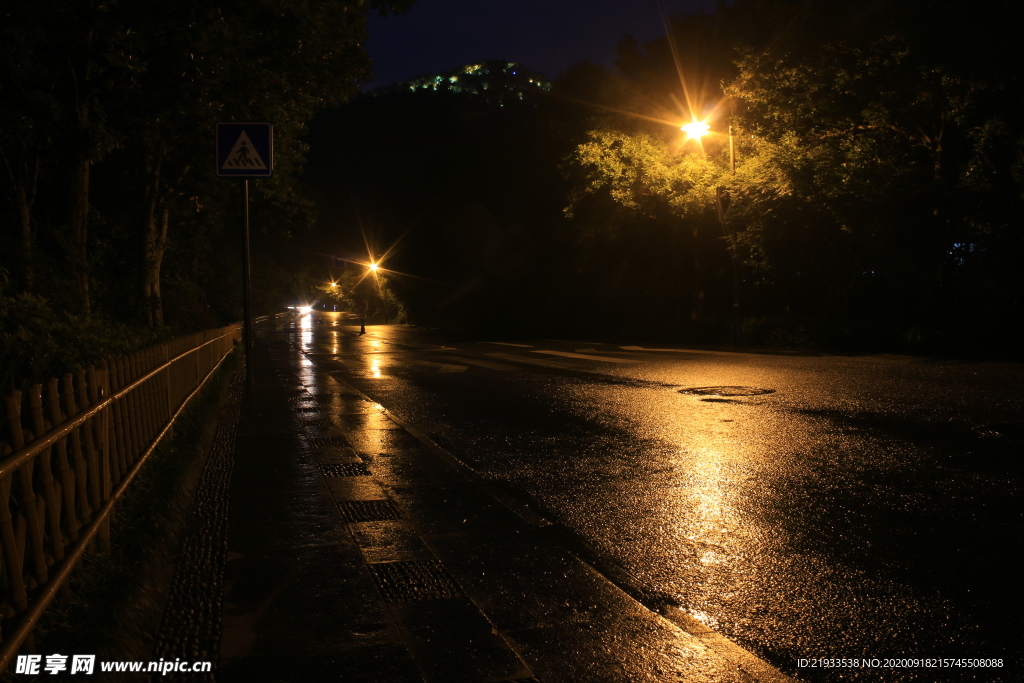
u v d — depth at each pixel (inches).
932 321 855.7
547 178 1635.1
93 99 491.5
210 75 501.0
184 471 270.7
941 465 292.2
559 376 672.4
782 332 997.2
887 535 212.8
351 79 635.5
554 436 379.6
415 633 149.6
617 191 1179.3
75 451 164.9
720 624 157.2
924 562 191.3
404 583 177.8
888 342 843.4
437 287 2278.5
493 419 438.6
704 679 133.0
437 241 2121.1
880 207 850.1
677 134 1167.6
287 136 863.7
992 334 761.0
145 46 443.8
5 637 116.1
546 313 1680.6
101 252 729.6
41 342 234.8
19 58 402.6
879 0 773.9
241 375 733.9
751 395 506.9
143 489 234.2
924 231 830.5
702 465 306.0
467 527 225.6
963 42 713.6
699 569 190.1
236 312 2199.8
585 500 257.4
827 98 850.8
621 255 1464.1
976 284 810.2
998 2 695.7
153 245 854.5
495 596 171.0
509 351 1049.5
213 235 1425.9
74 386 173.0
